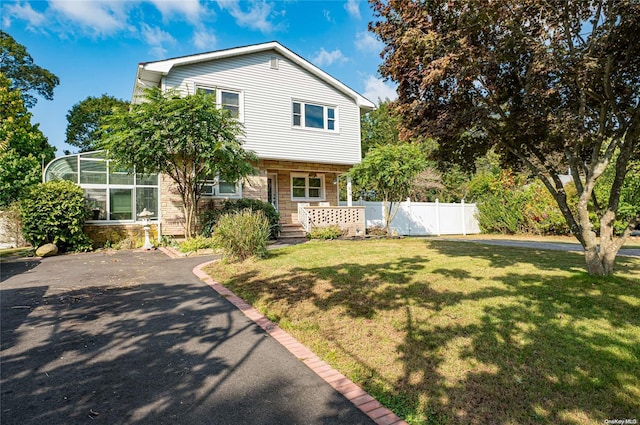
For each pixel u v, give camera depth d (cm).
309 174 1661
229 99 1316
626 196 1309
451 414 246
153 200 1283
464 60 506
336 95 1553
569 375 289
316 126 1502
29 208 1035
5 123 1783
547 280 563
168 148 977
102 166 1216
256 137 1350
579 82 480
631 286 508
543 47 479
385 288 543
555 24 499
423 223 1830
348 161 1568
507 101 597
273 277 638
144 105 967
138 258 941
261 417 245
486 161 2634
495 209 1816
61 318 448
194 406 258
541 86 530
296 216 1609
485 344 346
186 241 1048
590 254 573
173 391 278
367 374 304
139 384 289
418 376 296
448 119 571
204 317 454
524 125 544
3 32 2353
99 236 1195
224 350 356
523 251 927
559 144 586
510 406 253
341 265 718
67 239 1085
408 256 829
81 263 863
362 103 1609
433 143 2078
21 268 802
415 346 350
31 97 2584
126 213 1244
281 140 1402
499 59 527
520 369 300
